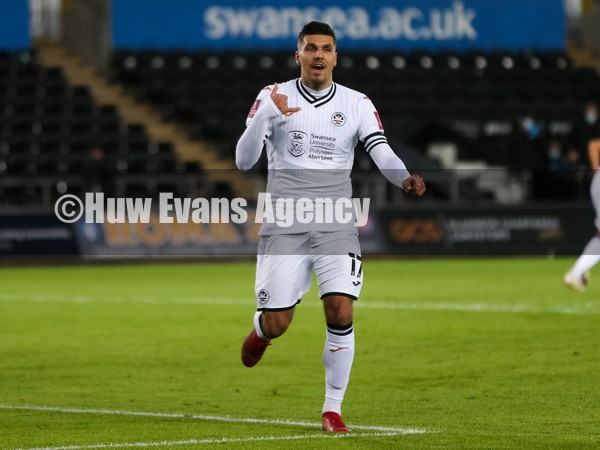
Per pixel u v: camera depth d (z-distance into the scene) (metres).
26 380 28.16
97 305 48.28
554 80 109.62
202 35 103.12
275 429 20.92
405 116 99.00
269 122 20.78
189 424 21.62
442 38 108.69
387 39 107.31
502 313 42.00
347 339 20.61
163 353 33.09
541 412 22.61
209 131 95.12
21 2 97.00
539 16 111.06
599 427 20.81
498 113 101.12
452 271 67.94
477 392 25.38
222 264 79.38
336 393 20.78
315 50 20.84
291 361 31.00
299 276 20.84
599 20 114.88
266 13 104.12
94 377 28.61
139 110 97.00
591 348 32.19
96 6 102.06
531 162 93.12
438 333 36.47
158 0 102.12
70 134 90.12
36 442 19.77
